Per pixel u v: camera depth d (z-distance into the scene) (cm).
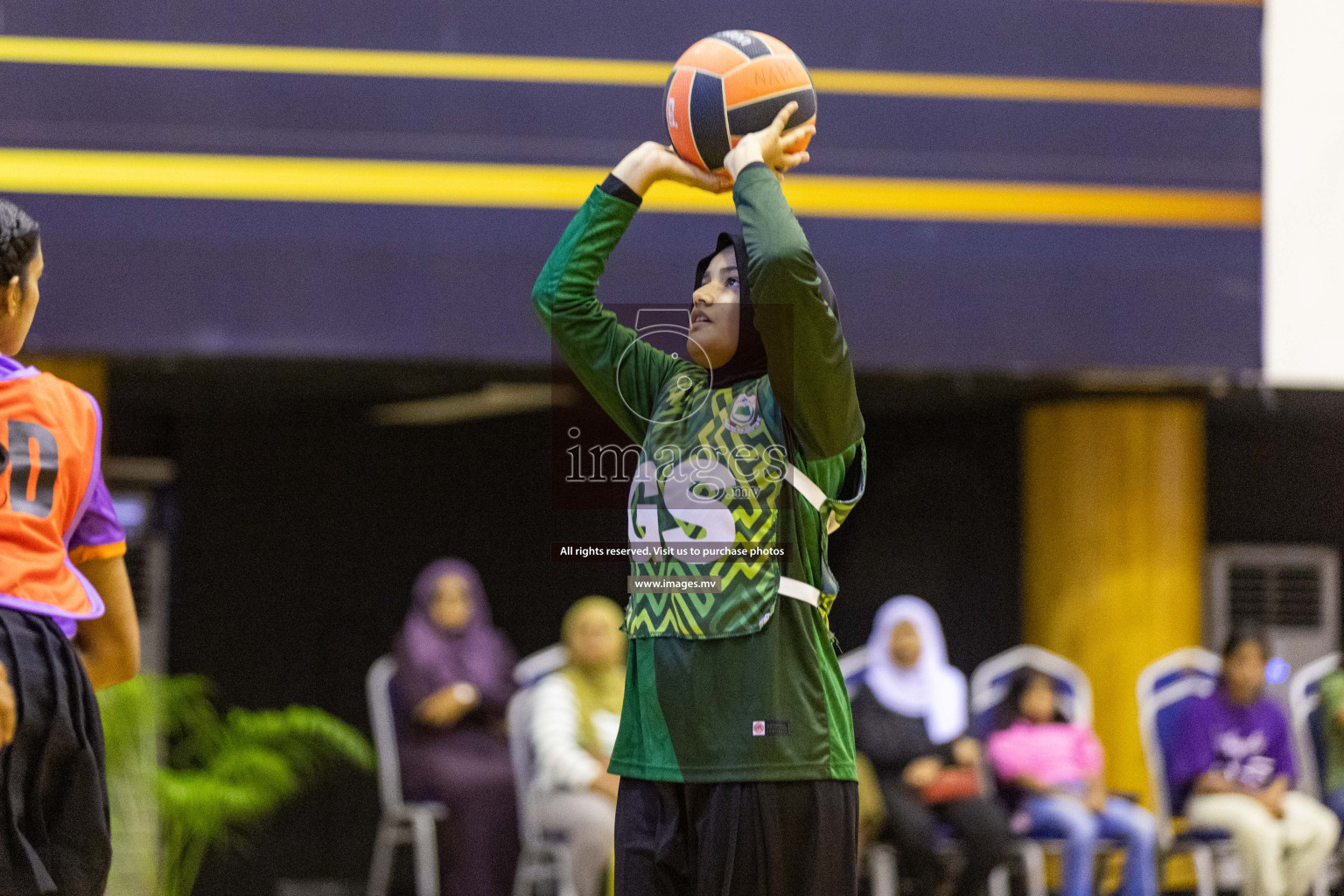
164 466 2580
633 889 636
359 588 2639
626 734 650
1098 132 1869
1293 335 1897
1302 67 1897
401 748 1811
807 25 1817
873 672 1861
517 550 2689
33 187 1703
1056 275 1862
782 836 621
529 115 1778
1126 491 2120
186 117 1730
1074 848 1780
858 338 1827
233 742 1647
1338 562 2561
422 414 2595
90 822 598
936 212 1841
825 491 670
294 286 1744
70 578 613
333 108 1752
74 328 1706
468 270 1769
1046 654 1972
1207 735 1861
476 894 1748
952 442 2603
